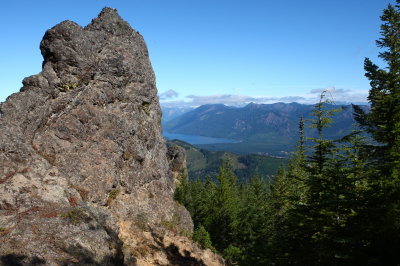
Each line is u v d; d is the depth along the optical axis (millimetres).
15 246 11555
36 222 13367
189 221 32031
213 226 48188
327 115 15391
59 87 24172
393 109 13141
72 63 25344
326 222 13742
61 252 12133
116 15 32281
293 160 37375
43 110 22062
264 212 43781
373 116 14438
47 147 21141
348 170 14000
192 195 61500
